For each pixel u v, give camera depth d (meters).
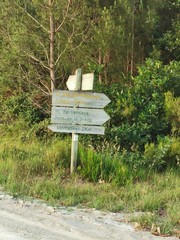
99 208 7.17
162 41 12.71
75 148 8.52
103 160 8.50
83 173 8.37
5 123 12.21
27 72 11.57
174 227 6.62
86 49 11.38
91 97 8.52
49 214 6.85
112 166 8.40
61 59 11.42
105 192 7.75
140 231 6.46
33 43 11.20
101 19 11.17
